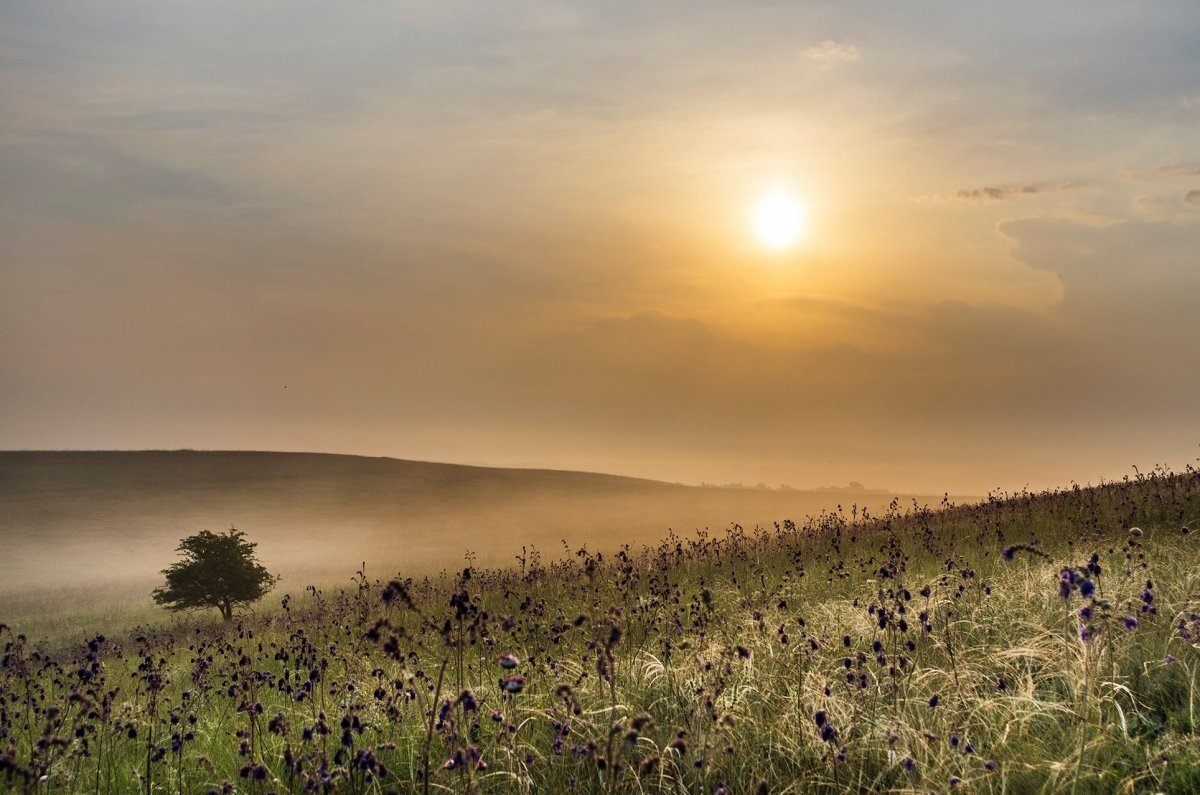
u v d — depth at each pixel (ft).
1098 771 16.31
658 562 65.57
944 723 19.25
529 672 27.12
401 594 14.32
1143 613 23.06
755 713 21.83
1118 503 58.29
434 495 448.65
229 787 18.43
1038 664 22.74
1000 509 66.80
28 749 25.03
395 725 23.45
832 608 34.06
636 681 25.50
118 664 55.52
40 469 424.87
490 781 18.93
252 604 161.99
